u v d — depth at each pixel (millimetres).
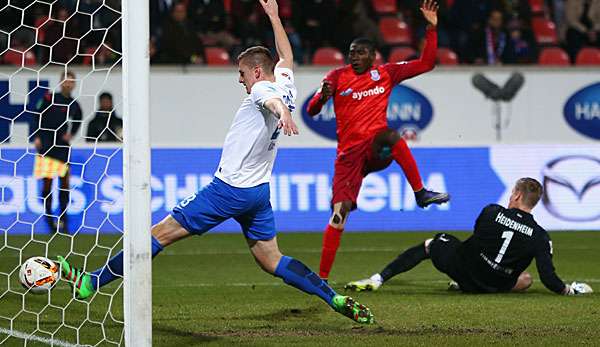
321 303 19906
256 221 16500
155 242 16141
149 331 13734
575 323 17484
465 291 21328
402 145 22812
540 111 39625
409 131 39188
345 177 22656
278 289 22078
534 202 20891
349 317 16750
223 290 21922
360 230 35312
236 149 15969
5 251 28703
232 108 38281
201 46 39469
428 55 22875
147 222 13703
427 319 17875
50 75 35531
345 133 22625
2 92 35188
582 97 39812
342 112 22656
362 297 20734
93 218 33094
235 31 42406
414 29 44625
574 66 39594
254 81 15906
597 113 39844
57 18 36906
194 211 16094
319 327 17078
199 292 21594
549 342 15703
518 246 20641
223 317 18141
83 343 15594
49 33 36188
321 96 22156
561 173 35938
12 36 38656
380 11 46000
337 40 42344
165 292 21594
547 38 45688
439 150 35781
